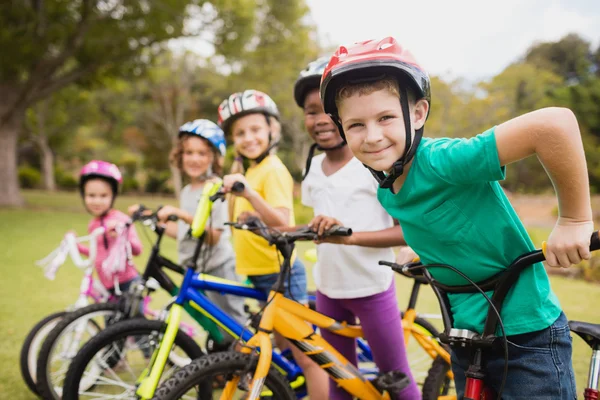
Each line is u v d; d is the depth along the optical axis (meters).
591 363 1.46
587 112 23.48
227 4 14.82
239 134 2.60
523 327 1.40
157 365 2.03
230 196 2.73
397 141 1.32
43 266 6.46
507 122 1.21
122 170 34.81
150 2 13.92
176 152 3.04
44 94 14.96
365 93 1.31
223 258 2.88
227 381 1.95
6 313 4.38
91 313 2.68
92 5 13.62
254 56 19.55
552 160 1.15
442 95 19.17
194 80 25.16
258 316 2.04
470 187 1.34
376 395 2.16
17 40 12.78
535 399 1.41
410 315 2.54
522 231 1.41
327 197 2.22
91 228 3.37
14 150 15.79
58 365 3.27
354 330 2.23
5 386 2.96
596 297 5.60
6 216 12.63
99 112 28.50
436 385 2.50
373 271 2.12
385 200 1.54
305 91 2.24
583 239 1.19
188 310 2.41
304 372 2.39
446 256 1.46
